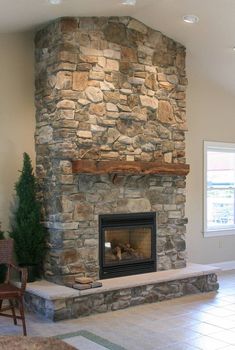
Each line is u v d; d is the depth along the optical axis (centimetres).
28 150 547
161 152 577
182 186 605
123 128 543
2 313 468
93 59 520
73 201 508
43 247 525
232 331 426
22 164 543
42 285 498
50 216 520
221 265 725
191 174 691
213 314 480
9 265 452
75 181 510
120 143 539
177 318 467
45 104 529
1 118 530
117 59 539
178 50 598
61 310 460
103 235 532
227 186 749
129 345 389
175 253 595
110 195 538
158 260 579
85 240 517
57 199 506
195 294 568
